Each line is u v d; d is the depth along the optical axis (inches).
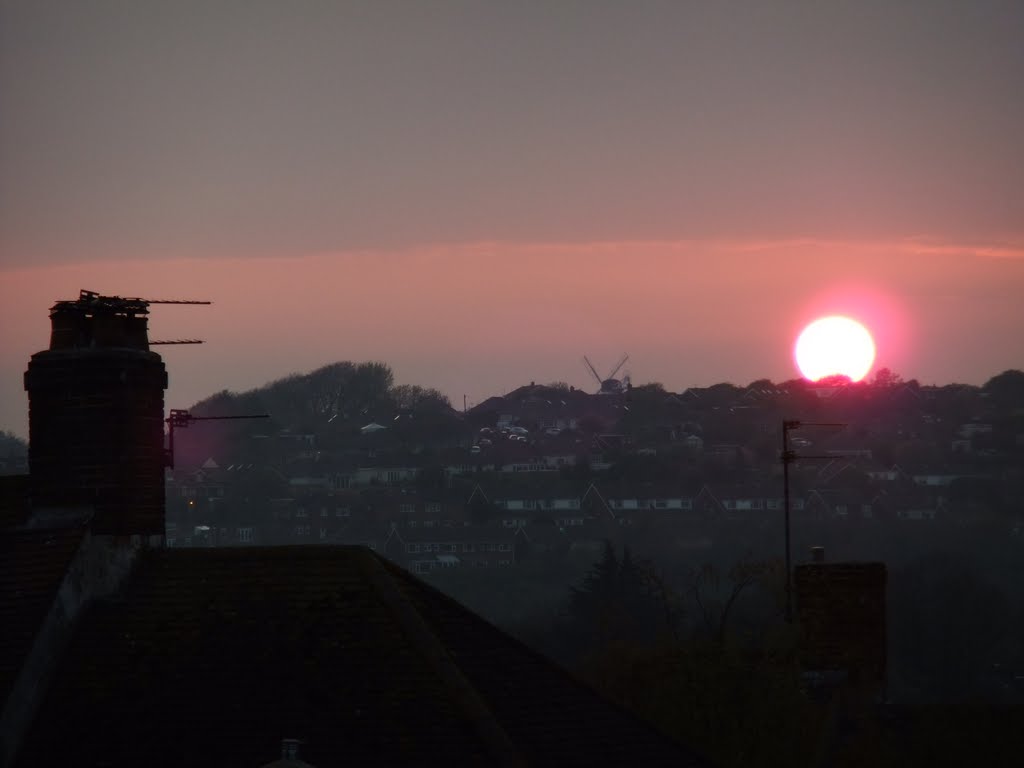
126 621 3127.5
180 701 2970.0
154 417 3312.0
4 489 3334.2
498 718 2952.8
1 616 3036.4
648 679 4488.2
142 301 3373.5
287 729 2898.6
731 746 4284.0
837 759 3993.6
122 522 3223.4
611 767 2955.2
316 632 3056.1
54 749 2918.3
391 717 2893.7
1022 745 3971.5
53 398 3262.8
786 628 4544.8
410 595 3203.7
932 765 3946.9
